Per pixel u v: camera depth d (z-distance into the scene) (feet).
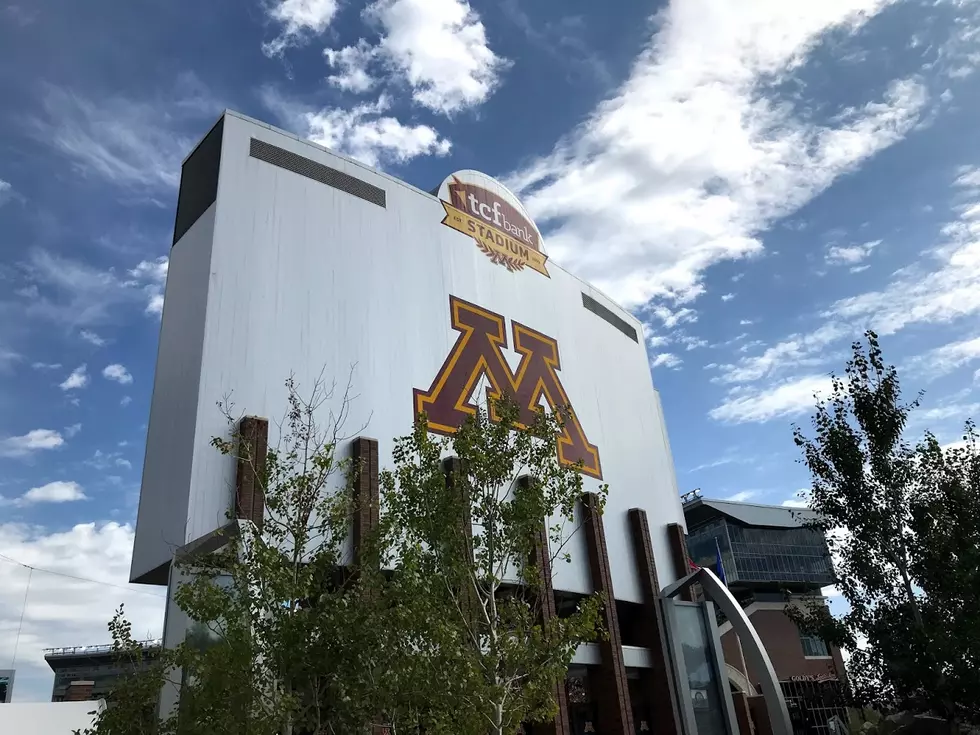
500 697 60.03
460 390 123.95
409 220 129.90
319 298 108.99
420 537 67.00
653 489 165.48
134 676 75.15
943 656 86.12
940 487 99.04
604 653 128.67
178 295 103.96
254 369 97.09
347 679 54.75
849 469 100.94
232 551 61.52
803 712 219.82
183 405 92.68
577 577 131.95
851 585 98.89
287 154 114.73
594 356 165.68
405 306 121.60
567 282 165.99
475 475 69.97
